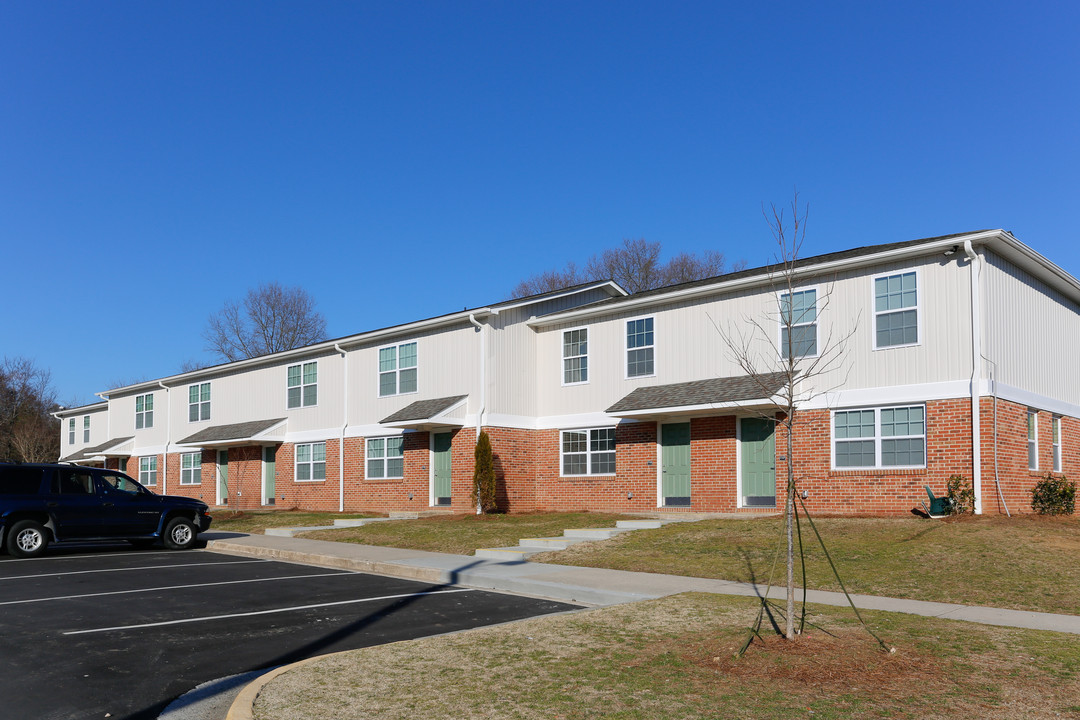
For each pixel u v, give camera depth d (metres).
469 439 25.33
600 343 24.98
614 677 7.63
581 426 25.20
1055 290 21.11
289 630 10.40
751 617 10.31
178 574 15.50
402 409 27.38
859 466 18.89
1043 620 10.27
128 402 43.50
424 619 11.15
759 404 19.81
